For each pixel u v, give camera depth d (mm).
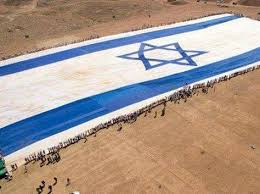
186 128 54875
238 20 101812
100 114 59906
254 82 68938
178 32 92938
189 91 65062
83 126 56844
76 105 62500
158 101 62344
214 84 68062
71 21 106062
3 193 43719
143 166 47250
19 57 80375
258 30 94625
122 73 72938
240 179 45375
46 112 60781
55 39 91625
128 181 44875
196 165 47531
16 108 62125
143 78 71125
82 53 81625
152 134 53562
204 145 51219
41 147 52469
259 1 119625
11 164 49219
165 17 106875
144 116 58062
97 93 66000
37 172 46969
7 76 72500
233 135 53438
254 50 83312
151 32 93062
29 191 43750
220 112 58969
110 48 83938
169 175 45812
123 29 96812
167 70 74062
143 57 79438
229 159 48625
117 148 50719
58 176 45969
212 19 102688
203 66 75750
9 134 55656
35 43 89438
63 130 56125
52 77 71750
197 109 59688
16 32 97375
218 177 45625
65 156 49594
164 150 50188
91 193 43188
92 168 47094
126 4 118250
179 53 81250
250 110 59688
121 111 60594
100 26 100688
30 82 70125
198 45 85438
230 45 85750
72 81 70188
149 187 43969
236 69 74500
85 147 51188
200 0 126750
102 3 118812
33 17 108062
